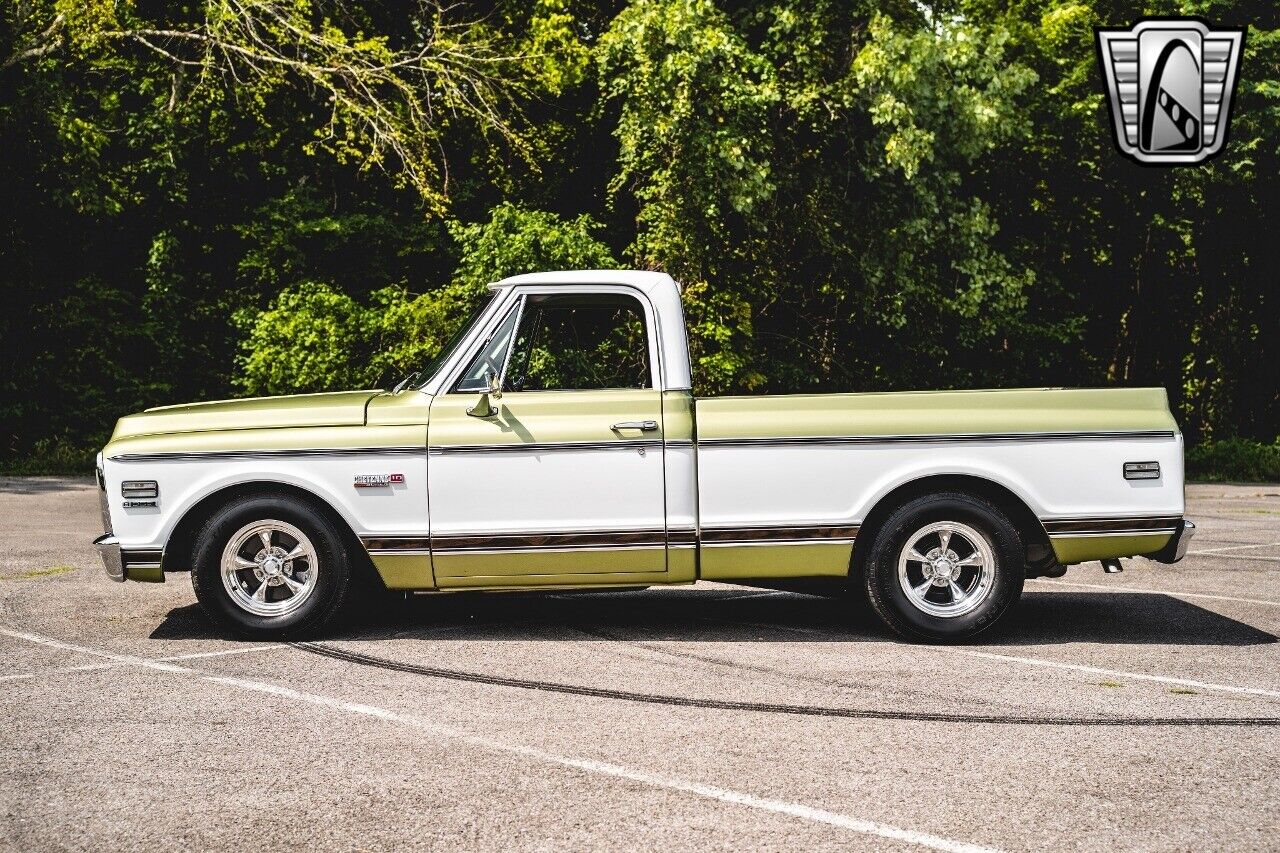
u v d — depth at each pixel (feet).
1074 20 93.66
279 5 79.25
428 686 21.31
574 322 25.71
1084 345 104.63
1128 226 100.01
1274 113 85.15
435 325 70.69
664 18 68.28
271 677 21.89
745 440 24.57
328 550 24.79
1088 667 22.97
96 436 81.76
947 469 24.59
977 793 15.75
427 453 24.54
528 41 84.07
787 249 76.84
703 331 71.67
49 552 38.01
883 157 71.56
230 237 91.20
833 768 16.76
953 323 80.69
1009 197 101.19
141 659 23.30
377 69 77.87
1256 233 99.40
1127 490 24.77
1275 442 97.50
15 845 13.97
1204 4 86.89
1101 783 16.16
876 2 71.51
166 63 85.81
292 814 14.96
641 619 27.71
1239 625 27.32
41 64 81.41
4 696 20.53
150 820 14.76
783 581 27.37
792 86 71.56
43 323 82.74
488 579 24.64
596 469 24.53
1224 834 14.34
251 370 72.84
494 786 15.98
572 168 88.69
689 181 70.33
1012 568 24.72
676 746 17.78
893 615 24.86
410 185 87.61
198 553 24.59
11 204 83.10
